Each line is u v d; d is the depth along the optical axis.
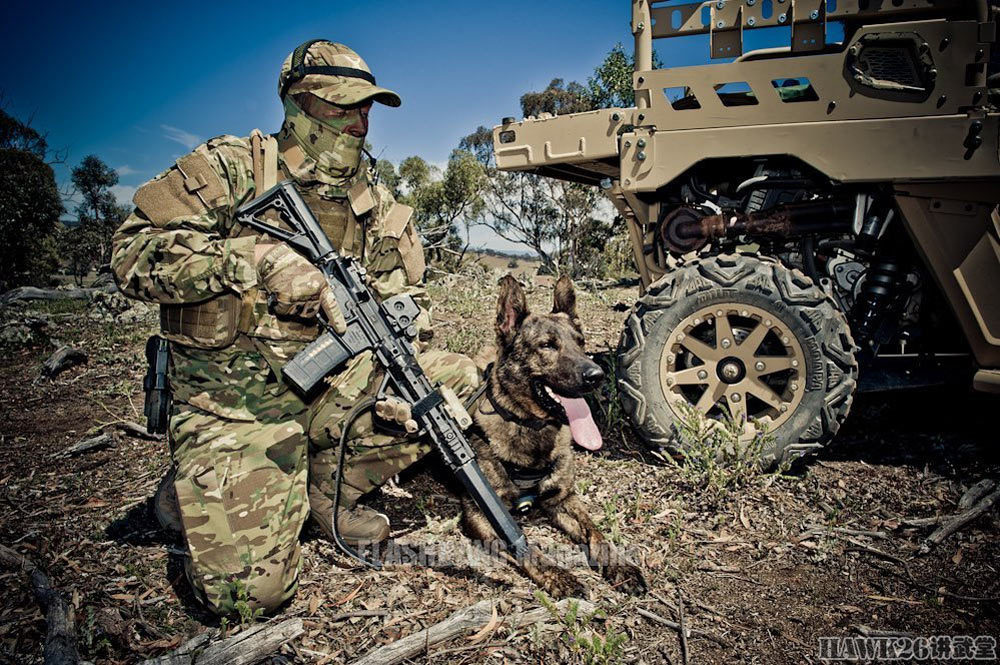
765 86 3.08
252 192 2.44
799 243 3.66
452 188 27.30
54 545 2.72
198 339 2.29
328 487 2.74
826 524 2.76
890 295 3.38
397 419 2.40
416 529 2.93
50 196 26.98
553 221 22.03
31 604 2.26
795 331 3.06
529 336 2.74
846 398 3.03
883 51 2.94
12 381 6.12
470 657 1.97
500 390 2.85
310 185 2.56
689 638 2.06
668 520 2.85
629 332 3.31
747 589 2.34
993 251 2.95
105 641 2.00
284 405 2.46
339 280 2.43
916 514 2.82
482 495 2.37
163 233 2.23
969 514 2.69
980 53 2.80
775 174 3.53
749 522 2.80
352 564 2.57
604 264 17.64
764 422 3.11
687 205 3.58
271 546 2.21
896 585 2.33
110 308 10.63
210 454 2.27
